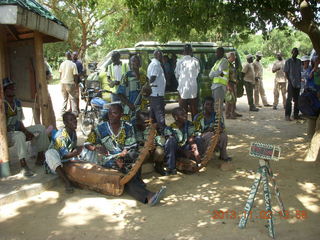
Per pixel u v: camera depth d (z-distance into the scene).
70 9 20.91
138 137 5.76
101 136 4.73
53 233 3.65
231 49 10.78
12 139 4.89
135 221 3.89
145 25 6.78
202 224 3.79
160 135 5.61
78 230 3.71
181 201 4.41
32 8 4.96
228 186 4.87
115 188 4.47
